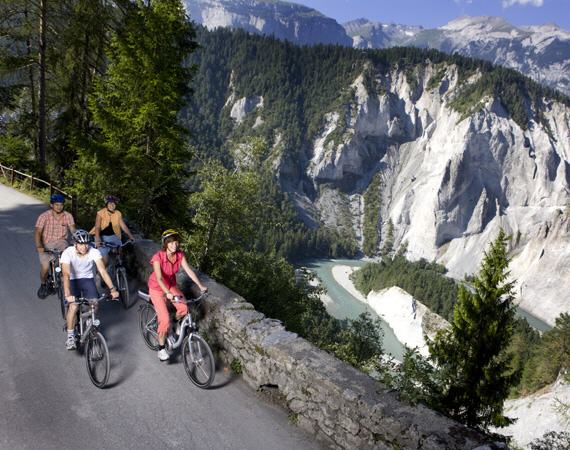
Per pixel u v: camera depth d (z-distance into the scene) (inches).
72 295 257.3
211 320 290.2
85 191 692.1
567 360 2006.6
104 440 206.5
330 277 7588.6
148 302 288.2
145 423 220.5
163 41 678.5
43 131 932.0
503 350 749.3
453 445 167.5
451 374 611.8
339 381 210.5
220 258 1092.5
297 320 1061.1
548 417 1803.6
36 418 217.6
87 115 972.6
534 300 7135.8
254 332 258.7
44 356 275.3
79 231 255.1
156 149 721.0
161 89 666.2
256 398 247.8
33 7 896.3
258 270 1115.9
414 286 6112.2
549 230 7539.4
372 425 190.4
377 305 5959.6
